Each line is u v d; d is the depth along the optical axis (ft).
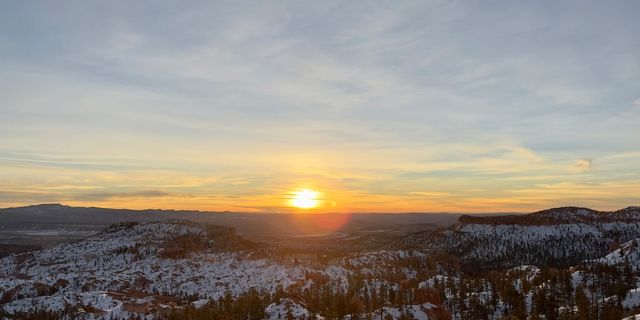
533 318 613.11
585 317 588.91
